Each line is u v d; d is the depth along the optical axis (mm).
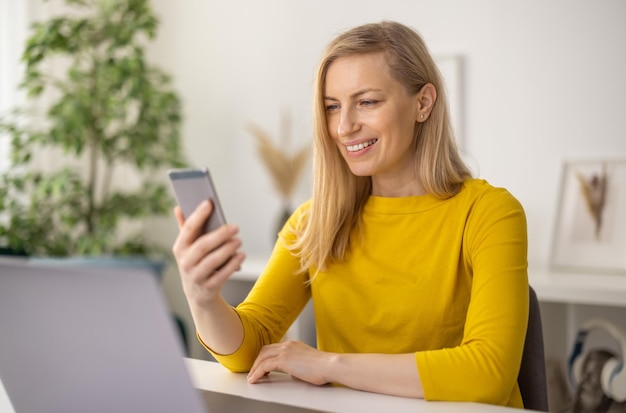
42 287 742
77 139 3049
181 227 939
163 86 3801
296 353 1095
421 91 1302
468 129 2924
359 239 1341
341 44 1271
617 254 2576
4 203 3096
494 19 2859
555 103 2744
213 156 3703
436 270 1267
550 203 2756
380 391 1021
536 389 1231
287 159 3344
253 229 3576
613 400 2229
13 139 3033
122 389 750
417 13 3035
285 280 1376
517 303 1119
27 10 3373
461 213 1274
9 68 3318
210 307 1101
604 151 2650
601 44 2652
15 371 834
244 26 3578
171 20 3828
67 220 3170
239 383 1090
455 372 1014
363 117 1263
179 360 697
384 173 1348
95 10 3717
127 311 699
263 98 3525
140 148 3234
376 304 1298
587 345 2562
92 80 3262
